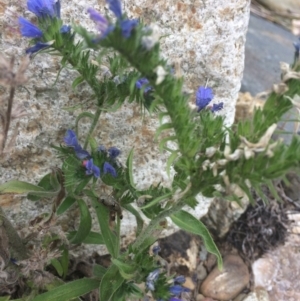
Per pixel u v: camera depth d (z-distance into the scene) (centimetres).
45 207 30
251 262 38
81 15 24
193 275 36
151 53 16
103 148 24
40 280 26
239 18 27
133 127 28
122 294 24
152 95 18
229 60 28
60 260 30
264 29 60
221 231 38
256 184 17
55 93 26
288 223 41
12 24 23
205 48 27
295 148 16
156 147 30
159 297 22
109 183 24
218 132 19
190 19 26
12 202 29
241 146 17
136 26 15
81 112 27
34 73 25
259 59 54
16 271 26
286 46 58
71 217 31
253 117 17
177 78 17
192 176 19
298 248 40
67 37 20
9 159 27
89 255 34
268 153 16
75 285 25
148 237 24
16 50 24
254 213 40
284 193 43
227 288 36
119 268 22
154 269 22
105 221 25
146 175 31
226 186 17
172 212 21
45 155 28
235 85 29
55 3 20
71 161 23
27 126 26
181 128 18
